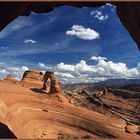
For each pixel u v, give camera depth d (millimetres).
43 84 64812
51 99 56469
